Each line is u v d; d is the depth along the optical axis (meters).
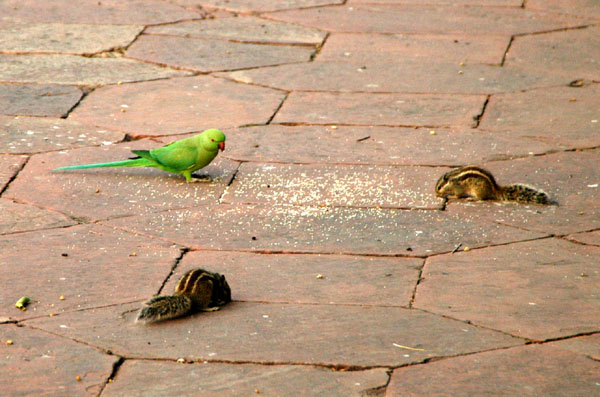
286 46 18.05
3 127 13.88
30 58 17.02
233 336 8.37
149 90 15.65
